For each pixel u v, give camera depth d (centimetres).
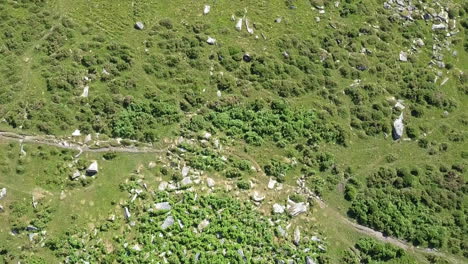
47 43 2286
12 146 2136
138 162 2175
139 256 2023
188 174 2166
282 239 2119
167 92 2280
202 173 2173
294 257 2089
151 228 2064
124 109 2230
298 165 2252
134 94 2259
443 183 2320
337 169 2267
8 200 2069
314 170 2253
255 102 2303
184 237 2050
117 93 2248
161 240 2045
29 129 2162
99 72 2270
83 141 2172
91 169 2125
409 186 2292
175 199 2122
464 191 2327
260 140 2252
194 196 2125
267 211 2159
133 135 2194
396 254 2175
